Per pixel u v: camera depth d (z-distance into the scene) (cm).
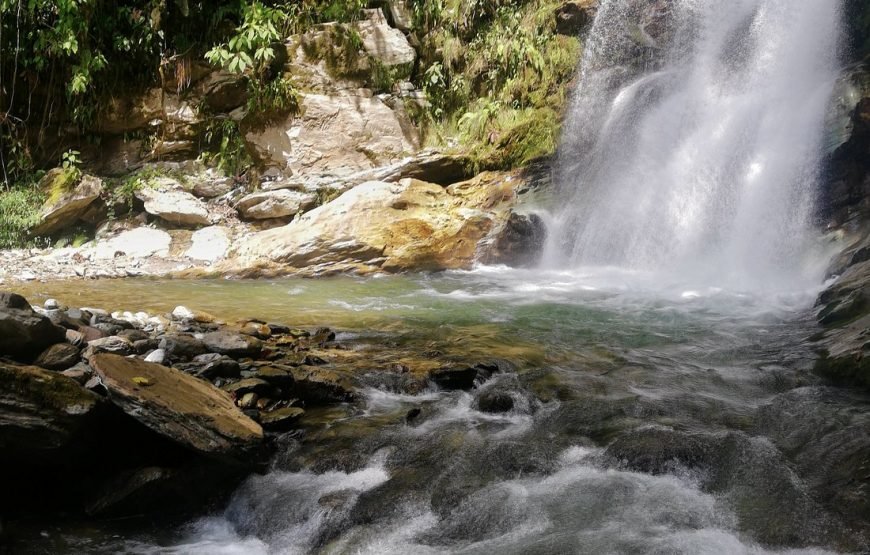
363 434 459
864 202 908
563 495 391
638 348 649
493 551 349
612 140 1234
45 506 417
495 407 500
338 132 1289
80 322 564
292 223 1148
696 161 1112
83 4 1234
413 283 1012
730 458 419
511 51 1322
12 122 1268
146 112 1305
